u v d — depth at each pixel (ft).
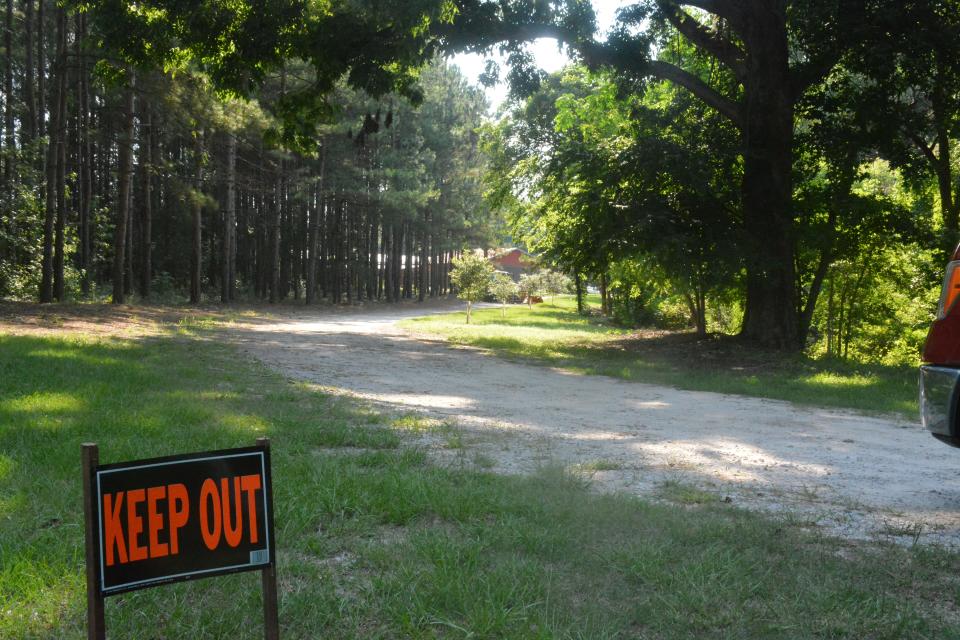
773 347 73.00
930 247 75.15
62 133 94.94
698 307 86.28
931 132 73.61
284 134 71.77
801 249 77.56
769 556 14.90
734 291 85.15
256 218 190.80
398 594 12.26
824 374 57.77
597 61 70.64
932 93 71.00
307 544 14.70
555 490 19.30
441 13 57.62
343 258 223.51
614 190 72.69
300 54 65.77
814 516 18.42
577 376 56.34
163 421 26.25
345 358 60.70
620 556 14.26
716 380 53.72
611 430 31.94
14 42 117.91
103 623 7.43
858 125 73.10
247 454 8.33
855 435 32.30
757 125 70.64
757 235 70.95
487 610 11.60
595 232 72.23
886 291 93.91
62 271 96.27
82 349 48.96
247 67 65.10
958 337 16.44
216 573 8.12
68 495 17.08
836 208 72.64
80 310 84.84
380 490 18.53
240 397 34.42
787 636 11.16
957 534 17.20
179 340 64.59
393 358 63.46
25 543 13.84
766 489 21.62
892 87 70.54
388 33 62.90
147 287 120.67
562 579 13.29
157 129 116.06
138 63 65.05
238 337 73.72
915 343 98.27
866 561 14.64
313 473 20.01
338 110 71.05
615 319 145.48
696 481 22.29
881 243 77.56
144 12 63.77
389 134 189.78
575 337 95.66
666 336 88.28
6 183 101.45
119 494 7.56
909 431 33.88
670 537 15.66
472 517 16.83
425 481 19.35
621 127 86.99
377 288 248.93
